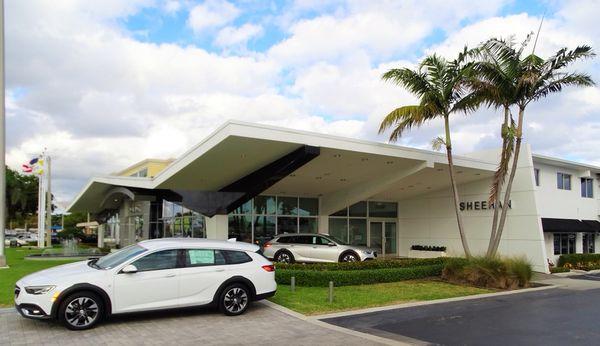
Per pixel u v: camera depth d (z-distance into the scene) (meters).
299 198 24.34
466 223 24.58
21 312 7.98
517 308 11.30
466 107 16.67
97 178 26.52
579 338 8.37
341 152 17.16
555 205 24.92
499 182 16.66
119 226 39.62
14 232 88.19
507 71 15.79
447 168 21.14
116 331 8.10
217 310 10.01
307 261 19.38
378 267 15.98
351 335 8.22
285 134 15.21
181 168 17.33
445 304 11.66
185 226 23.55
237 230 21.98
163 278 8.82
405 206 28.22
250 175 18.67
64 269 8.72
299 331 8.41
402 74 16.48
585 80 15.85
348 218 26.28
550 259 23.97
